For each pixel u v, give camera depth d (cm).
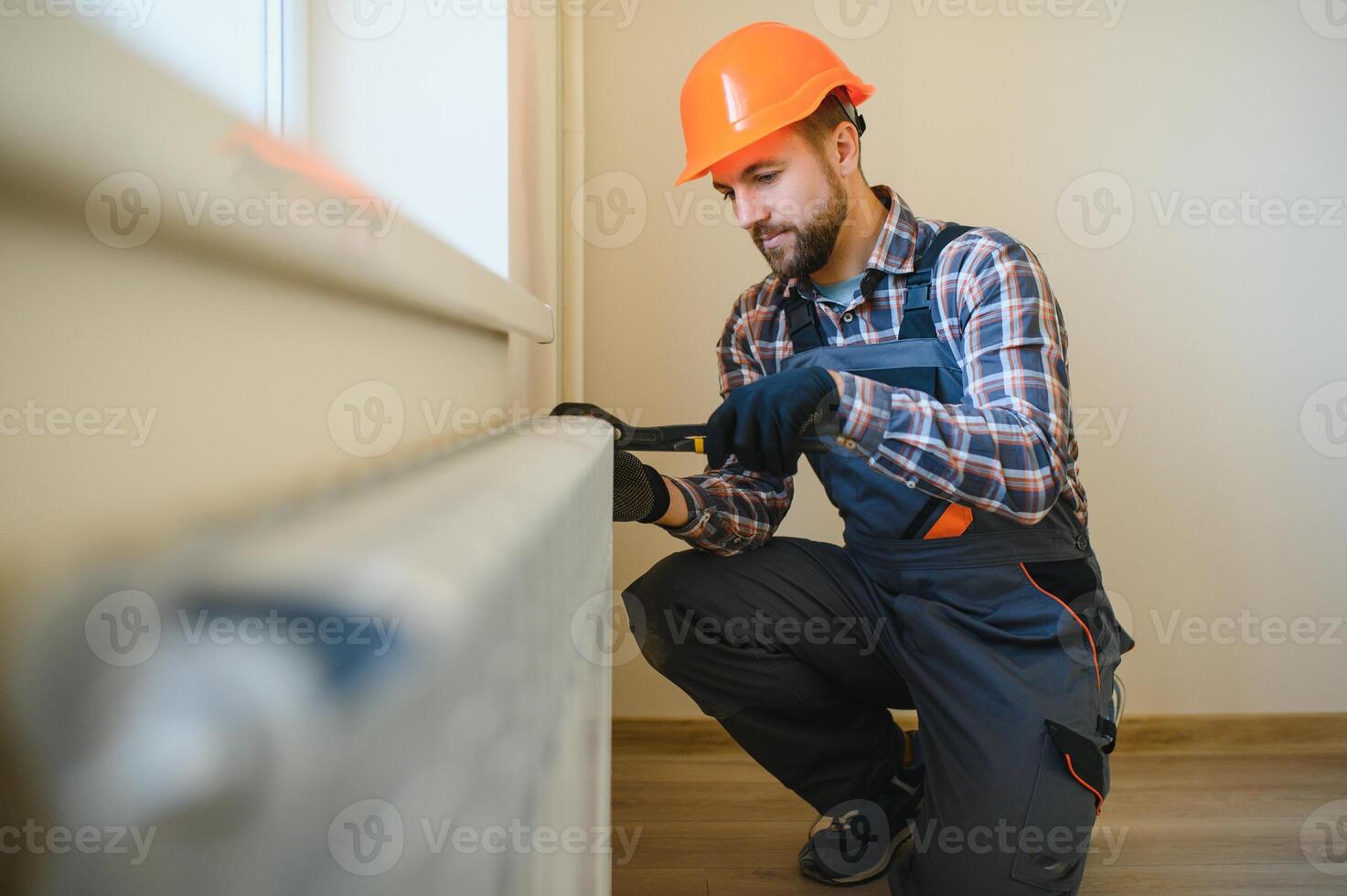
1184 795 176
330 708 10
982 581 123
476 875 15
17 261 22
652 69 197
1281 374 204
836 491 136
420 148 98
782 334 146
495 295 60
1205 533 204
